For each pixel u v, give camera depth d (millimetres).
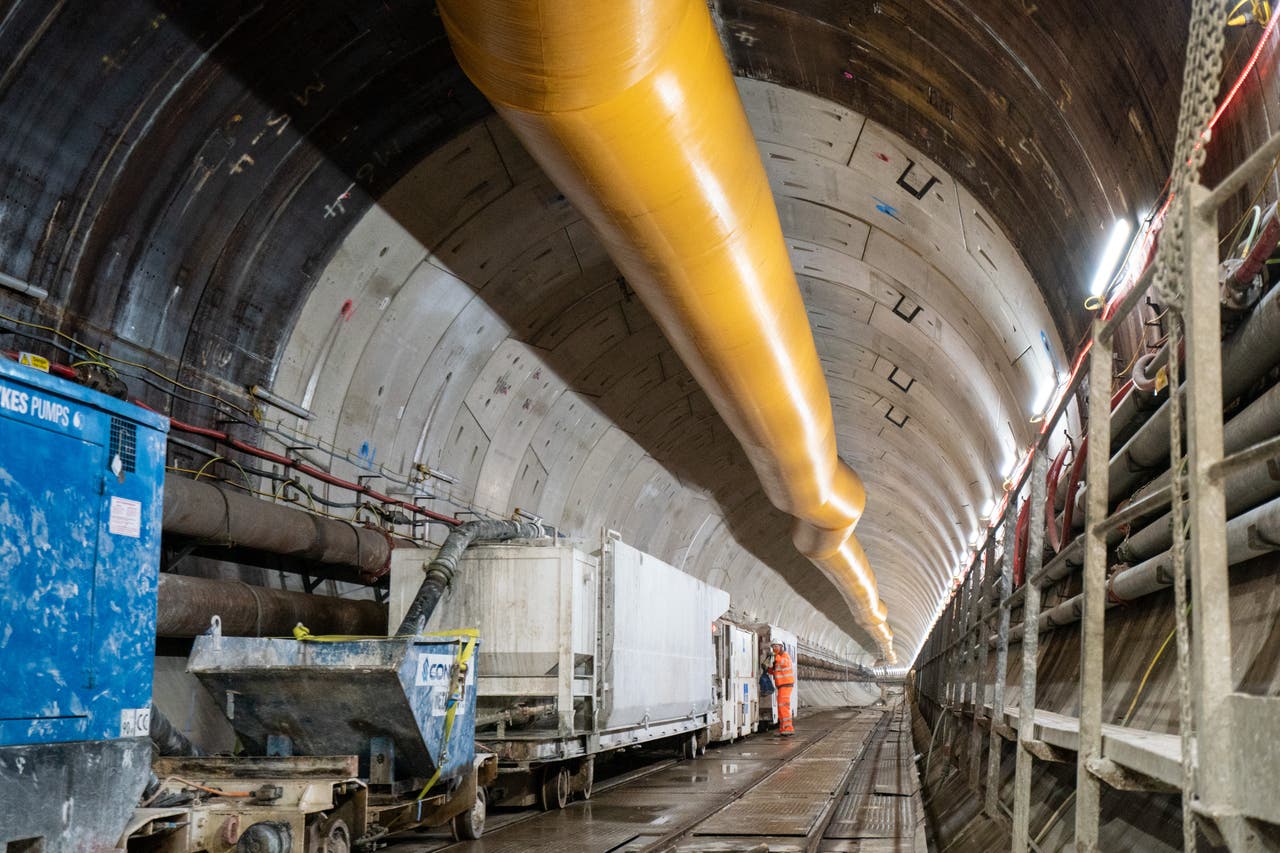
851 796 13500
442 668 8594
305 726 8188
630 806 12438
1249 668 4285
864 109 11031
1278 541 4285
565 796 12273
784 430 14453
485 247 14391
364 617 12523
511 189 13695
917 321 16703
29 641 4766
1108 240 8461
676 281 9430
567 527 21672
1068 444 10172
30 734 4727
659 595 15922
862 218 13977
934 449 23688
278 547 11258
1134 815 4430
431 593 10594
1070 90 7770
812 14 9664
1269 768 2049
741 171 8359
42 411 4996
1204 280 2334
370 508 13875
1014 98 8664
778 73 11219
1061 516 9984
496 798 12078
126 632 5418
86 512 5223
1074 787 5734
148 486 5730
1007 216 10648
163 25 8984
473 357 16109
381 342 14180
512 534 12148
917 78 9688
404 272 13703
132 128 9492
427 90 11469
